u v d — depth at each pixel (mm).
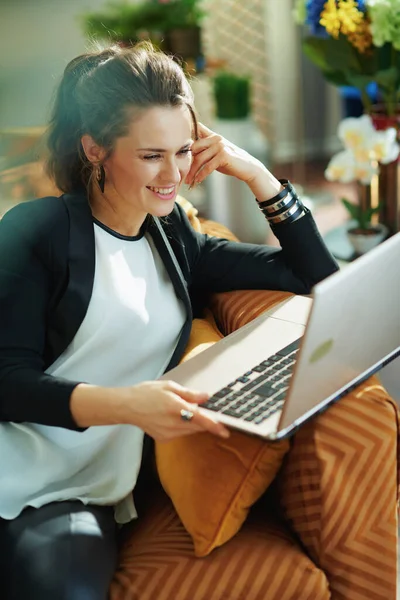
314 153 4805
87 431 1302
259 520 1288
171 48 3240
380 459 1186
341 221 3625
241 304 1554
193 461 1199
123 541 1290
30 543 1146
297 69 4570
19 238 1258
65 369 1294
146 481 1397
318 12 2188
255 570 1164
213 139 1503
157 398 1087
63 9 3295
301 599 1157
